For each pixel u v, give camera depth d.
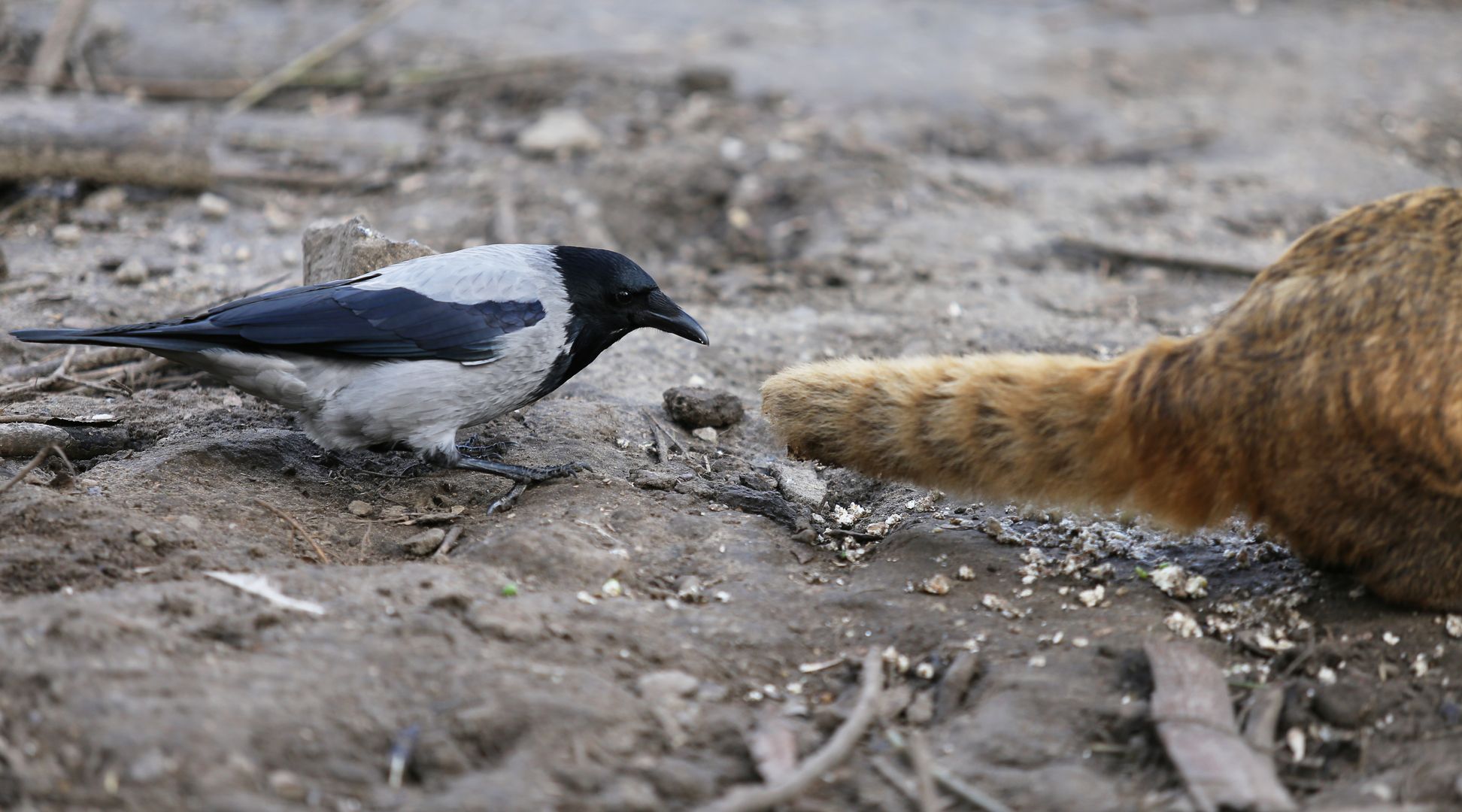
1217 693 8.01
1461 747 7.64
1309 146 22.91
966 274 17.22
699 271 17.61
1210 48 27.80
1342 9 31.36
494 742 7.12
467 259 10.51
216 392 12.56
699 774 7.20
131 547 8.88
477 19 26.66
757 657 8.62
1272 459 8.41
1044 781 7.27
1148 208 19.86
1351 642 8.66
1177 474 8.73
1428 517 8.36
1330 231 8.69
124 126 17.92
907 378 9.55
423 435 10.34
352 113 22.47
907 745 7.66
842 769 7.46
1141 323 15.84
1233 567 9.82
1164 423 8.57
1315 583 9.42
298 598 8.21
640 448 11.94
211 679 7.18
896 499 11.24
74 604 7.64
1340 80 26.45
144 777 6.48
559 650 8.15
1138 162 22.17
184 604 7.86
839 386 9.74
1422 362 7.98
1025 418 9.05
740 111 22.58
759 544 10.02
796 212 19.28
